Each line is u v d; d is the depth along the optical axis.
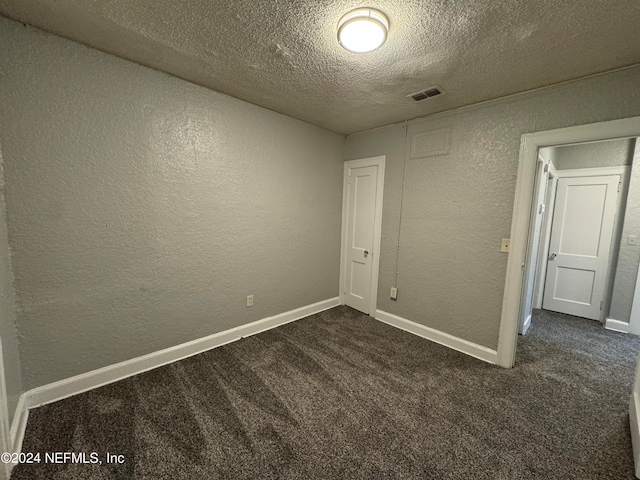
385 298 3.14
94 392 1.83
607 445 1.51
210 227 2.37
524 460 1.41
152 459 1.36
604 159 3.27
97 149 1.77
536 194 2.28
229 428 1.56
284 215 2.91
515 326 2.23
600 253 3.32
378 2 1.24
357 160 3.34
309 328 2.93
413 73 1.86
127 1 1.29
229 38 1.55
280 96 2.32
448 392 1.93
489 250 2.33
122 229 1.92
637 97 1.68
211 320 2.46
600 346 2.68
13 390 1.47
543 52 1.59
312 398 1.83
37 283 1.64
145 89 1.92
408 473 1.33
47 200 1.63
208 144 2.28
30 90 1.54
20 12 1.39
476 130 2.35
